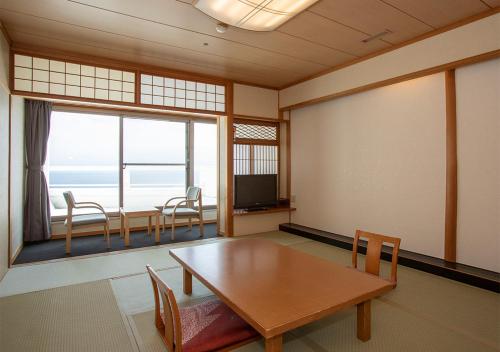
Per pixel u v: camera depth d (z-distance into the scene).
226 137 4.90
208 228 5.64
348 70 4.18
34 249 4.10
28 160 4.40
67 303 2.46
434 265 3.12
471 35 2.94
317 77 4.66
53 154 6.09
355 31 3.25
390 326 2.11
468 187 3.09
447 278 3.01
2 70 3.00
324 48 3.71
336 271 2.08
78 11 2.80
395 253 2.32
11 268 3.31
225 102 4.89
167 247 4.23
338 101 4.55
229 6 2.71
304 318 1.44
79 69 3.80
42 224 4.52
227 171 4.85
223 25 3.06
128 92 4.11
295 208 5.37
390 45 3.63
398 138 3.75
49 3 2.66
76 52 3.74
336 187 4.60
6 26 3.06
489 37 2.81
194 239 4.72
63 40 3.40
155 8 2.76
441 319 2.21
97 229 5.05
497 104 2.89
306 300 1.62
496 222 2.90
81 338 1.96
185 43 3.53
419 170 3.53
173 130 6.01
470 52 2.94
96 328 2.08
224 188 4.96
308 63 4.23
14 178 3.67
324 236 4.46
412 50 3.43
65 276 3.07
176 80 4.47
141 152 5.66
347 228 4.44
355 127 4.30
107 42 3.47
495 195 2.91
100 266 3.39
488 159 2.95
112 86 4.00
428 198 3.44
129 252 3.97
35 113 4.42
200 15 2.89
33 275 3.09
